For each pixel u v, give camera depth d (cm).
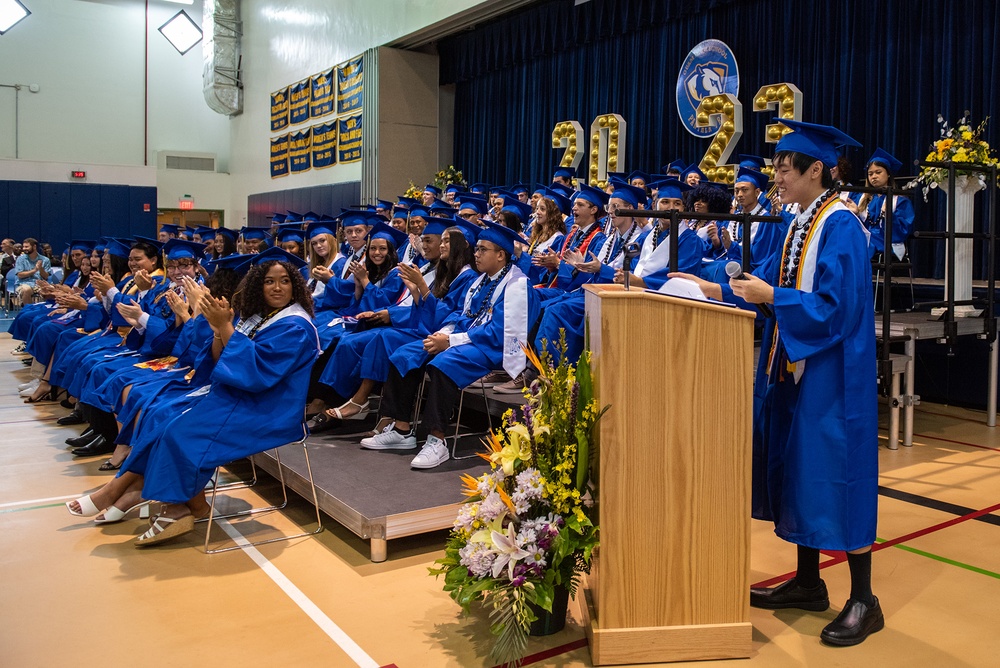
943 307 642
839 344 277
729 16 1018
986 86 776
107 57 2164
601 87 1208
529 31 1310
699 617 270
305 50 1789
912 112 838
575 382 284
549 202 673
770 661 271
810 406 279
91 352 633
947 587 334
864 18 875
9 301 1623
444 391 436
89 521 421
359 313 572
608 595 264
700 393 263
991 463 526
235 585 339
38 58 2084
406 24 1415
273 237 878
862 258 279
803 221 295
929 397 727
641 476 262
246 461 543
